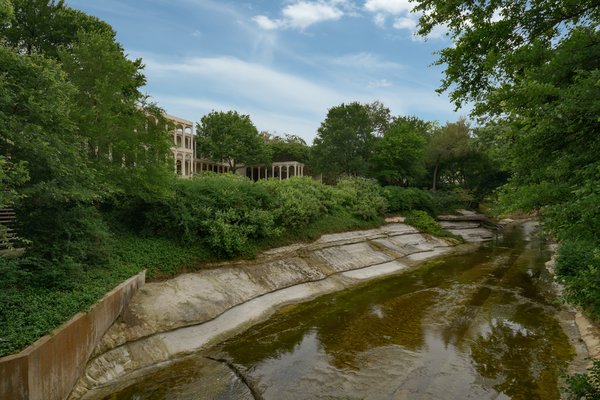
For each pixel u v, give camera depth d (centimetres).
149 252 1304
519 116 509
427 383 812
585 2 496
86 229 1034
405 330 1132
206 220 1484
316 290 1580
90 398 743
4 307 727
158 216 1423
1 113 706
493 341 1042
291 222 1934
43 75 809
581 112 414
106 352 868
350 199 2792
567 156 463
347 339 1065
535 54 497
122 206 1427
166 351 953
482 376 844
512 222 4794
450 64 650
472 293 1538
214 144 4759
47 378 646
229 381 826
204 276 1367
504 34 579
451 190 4244
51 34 1727
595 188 391
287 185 2391
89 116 1155
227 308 1232
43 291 841
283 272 1628
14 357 579
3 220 1347
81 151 1030
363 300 1462
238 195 1695
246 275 1491
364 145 4234
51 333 684
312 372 865
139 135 1262
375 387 798
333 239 2142
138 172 1248
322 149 4359
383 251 2309
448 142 3956
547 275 1844
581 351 968
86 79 1170
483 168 4044
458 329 1135
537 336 1075
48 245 952
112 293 943
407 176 4009
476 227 3725
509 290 1578
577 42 448
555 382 814
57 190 841
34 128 749
